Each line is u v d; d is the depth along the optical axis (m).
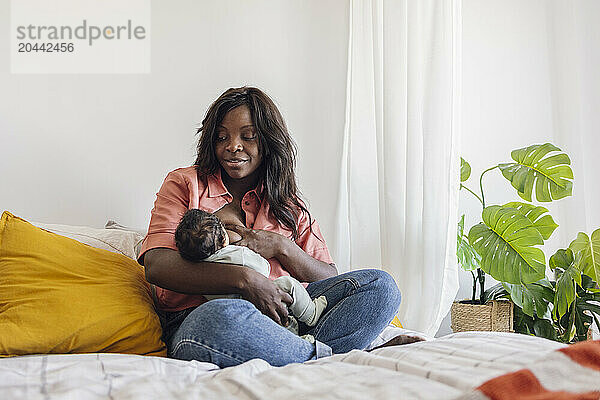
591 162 2.53
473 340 1.33
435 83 2.36
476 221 2.99
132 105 2.60
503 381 0.90
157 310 1.76
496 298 2.65
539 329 2.52
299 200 1.96
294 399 1.00
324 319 1.56
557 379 0.92
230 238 1.70
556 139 2.78
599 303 2.58
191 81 2.69
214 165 1.83
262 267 1.63
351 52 2.85
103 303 1.57
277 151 1.85
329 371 1.15
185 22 2.69
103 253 1.81
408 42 2.47
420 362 1.16
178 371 1.24
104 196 2.55
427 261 2.36
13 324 1.48
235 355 1.35
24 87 2.48
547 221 2.55
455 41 2.42
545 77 2.94
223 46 2.74
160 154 2.63
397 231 2.52
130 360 1.29
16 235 1.69
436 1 2.37
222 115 1.82
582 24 2.56
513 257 2.40
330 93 2.90
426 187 2.36
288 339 1.40
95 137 2.55
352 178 2.77
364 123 2.79
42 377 1.19
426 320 2.37
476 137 3.01
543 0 2.93
